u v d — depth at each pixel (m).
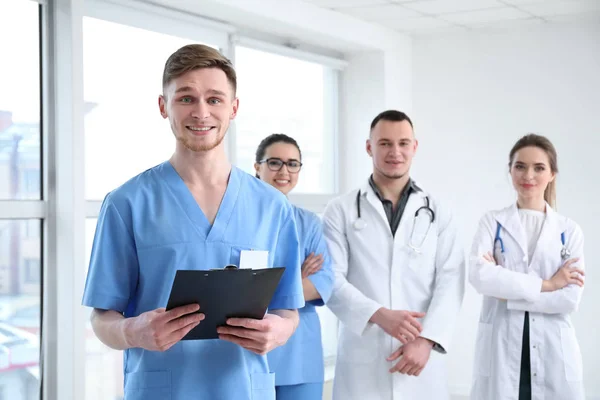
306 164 4.84
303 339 2.77
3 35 2.95
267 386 1.69
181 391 1.58
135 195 1.63
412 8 4.42
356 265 2.94
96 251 1.61
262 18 3.99
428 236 2.91
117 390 3.40
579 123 4.75
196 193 1.66
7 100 2.97
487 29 4.98
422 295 2.90
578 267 3.05
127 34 3.51
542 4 4.35
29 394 3.06
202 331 1.51
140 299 1.61
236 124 4.25
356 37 4.64
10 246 2.97
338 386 2.91
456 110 5.09
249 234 1.68
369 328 2.84
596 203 4.70
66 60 3.08
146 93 3.62
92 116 3.35
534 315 3.06
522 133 4.91
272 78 4.52
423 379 2.84
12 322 2.98
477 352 3.21
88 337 3.24
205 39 3.93
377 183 2.99
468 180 5.06
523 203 3.25
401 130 2.89
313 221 2.86
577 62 4.75
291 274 1.77
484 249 3.17
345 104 5.08
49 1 3.07
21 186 3.02
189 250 1.61
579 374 3.04
